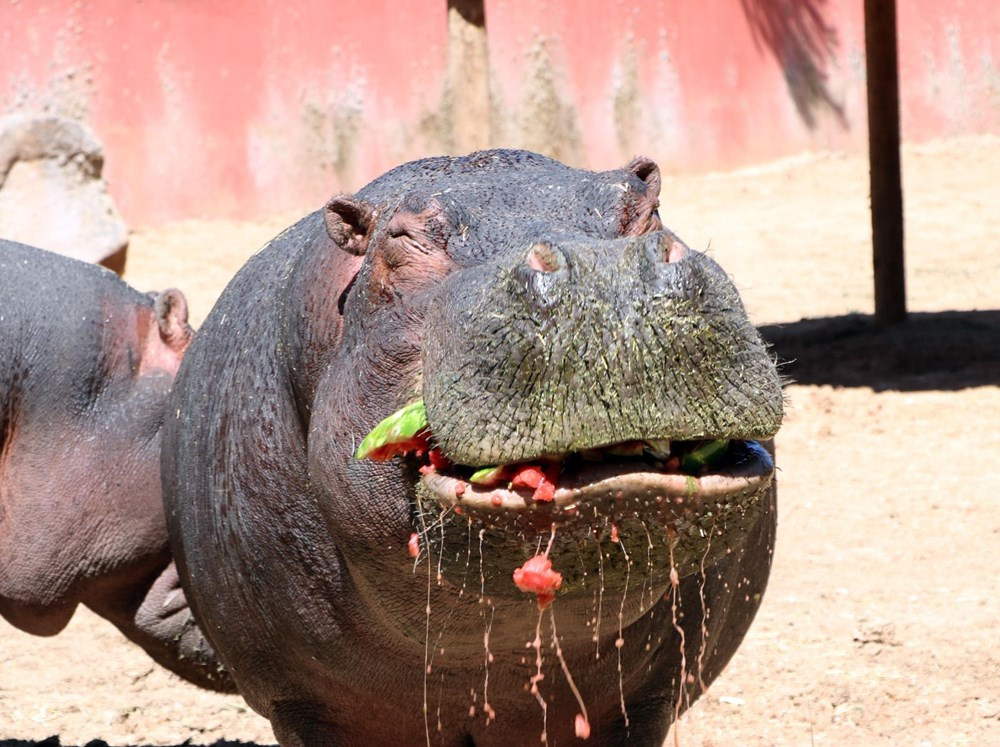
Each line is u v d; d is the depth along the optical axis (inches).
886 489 874.1
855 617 676.1
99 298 606.2
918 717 566.3
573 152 2092.8
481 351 286.4
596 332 274.5
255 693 424.2
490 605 335.9
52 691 650.2
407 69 2005.4
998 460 916.6
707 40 2171.5
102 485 582.6
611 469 281.9
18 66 1849.2
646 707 406.3
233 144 1936.5
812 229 1798.7
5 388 578.9
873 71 1261.1
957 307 1365.7
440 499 299.6
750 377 283.3
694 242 1750.7
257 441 390.6
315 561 377.7
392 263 340.5
